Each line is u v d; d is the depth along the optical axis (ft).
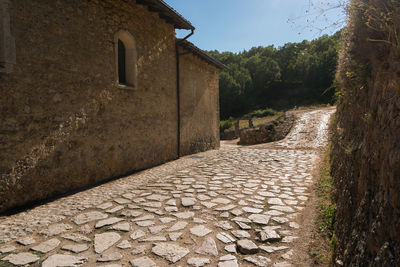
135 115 22.95
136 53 22.82
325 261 8.21
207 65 39.45
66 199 14.93
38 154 14.69
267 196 14.84
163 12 24.93
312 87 148.66
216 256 8.71
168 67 28.27
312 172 20.52
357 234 6.20
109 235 10.21
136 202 14.17
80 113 17.42
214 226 11.00
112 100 20.20
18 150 13.65
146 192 16.11
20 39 13.64
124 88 21.48
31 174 14.32
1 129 12.85
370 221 5.53
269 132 46.98
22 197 13.84
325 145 34.01
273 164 24.59
